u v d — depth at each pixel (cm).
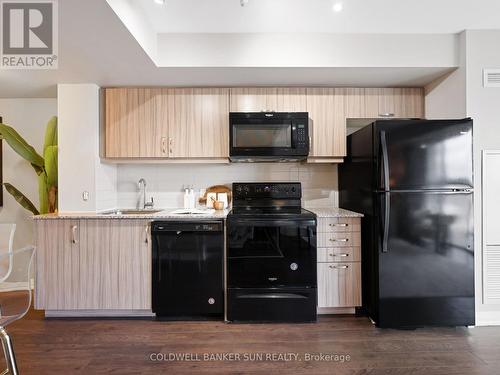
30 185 319
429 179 221
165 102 275
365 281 245
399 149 221
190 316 253
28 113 316
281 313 239
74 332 224
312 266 240
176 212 271
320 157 281
